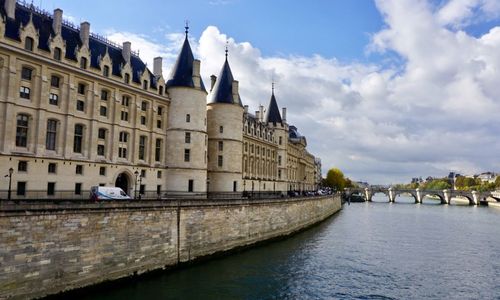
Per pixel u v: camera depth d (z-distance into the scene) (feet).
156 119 183.01
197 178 191.11
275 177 329.72
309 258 159.63
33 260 91.15
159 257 125.18
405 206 541.75
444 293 120.57
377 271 143.54
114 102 160.35
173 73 196.54
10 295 86.48
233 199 164.25
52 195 135.54
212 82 270.87
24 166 128.67
